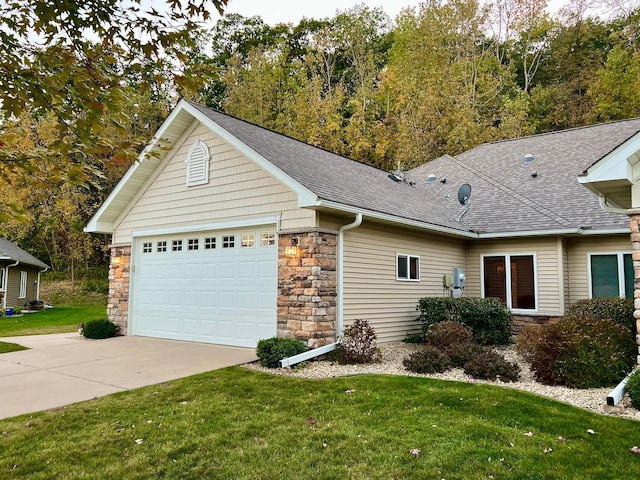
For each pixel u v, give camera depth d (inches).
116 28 146.4
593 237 454.9
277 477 150.8
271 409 216.5
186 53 154.8
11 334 543.8
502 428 188.7
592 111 992.9
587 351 258.7
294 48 1390.3
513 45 1266.0
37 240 1199.6
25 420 204.8
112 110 142.3
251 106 1149.1
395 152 1029.8
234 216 394.0
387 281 406.9
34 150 137.6
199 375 283.1
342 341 329.1
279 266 357.7
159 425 197.2
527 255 475.8
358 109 1077.1
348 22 1342.3
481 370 276.2
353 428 190.7
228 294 396.8
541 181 550.9
